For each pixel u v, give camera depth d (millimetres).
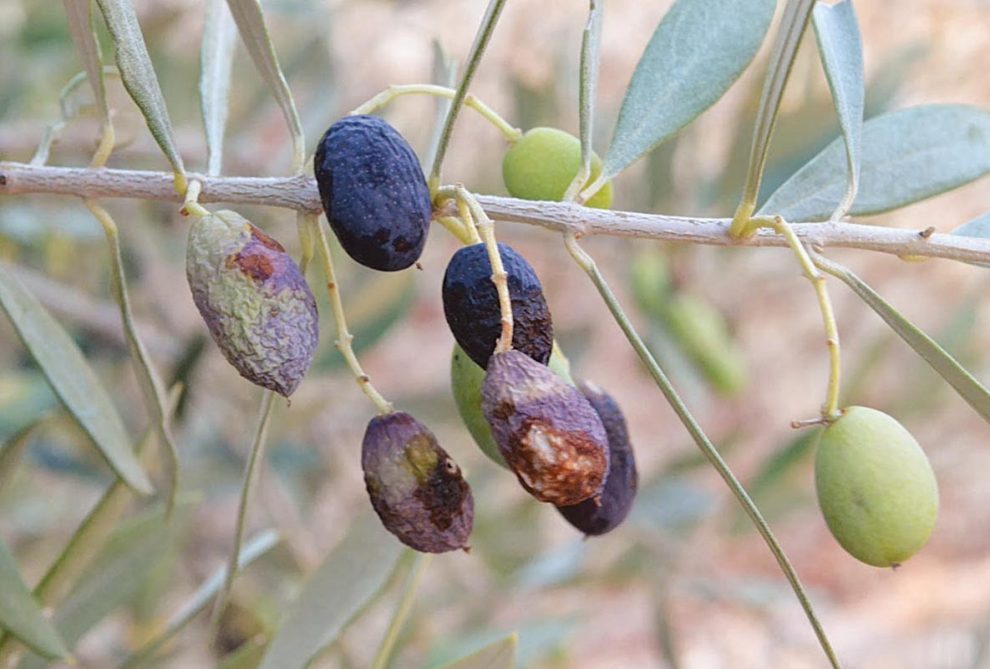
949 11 923
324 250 305
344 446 677
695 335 637
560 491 286
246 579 571
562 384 288
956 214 1065
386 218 286
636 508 633
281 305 285
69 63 674
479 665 335
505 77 781
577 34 743
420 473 298
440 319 1366
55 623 364
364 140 288
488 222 290
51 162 489
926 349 295
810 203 332
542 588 651
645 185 600
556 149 327
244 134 622
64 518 733
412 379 1293
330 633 347
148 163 546
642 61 323
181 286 671
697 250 645
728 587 625
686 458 639
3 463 351
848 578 1270
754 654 1088
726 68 323
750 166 302
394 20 862
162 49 638
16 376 657
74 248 696
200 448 620
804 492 622
